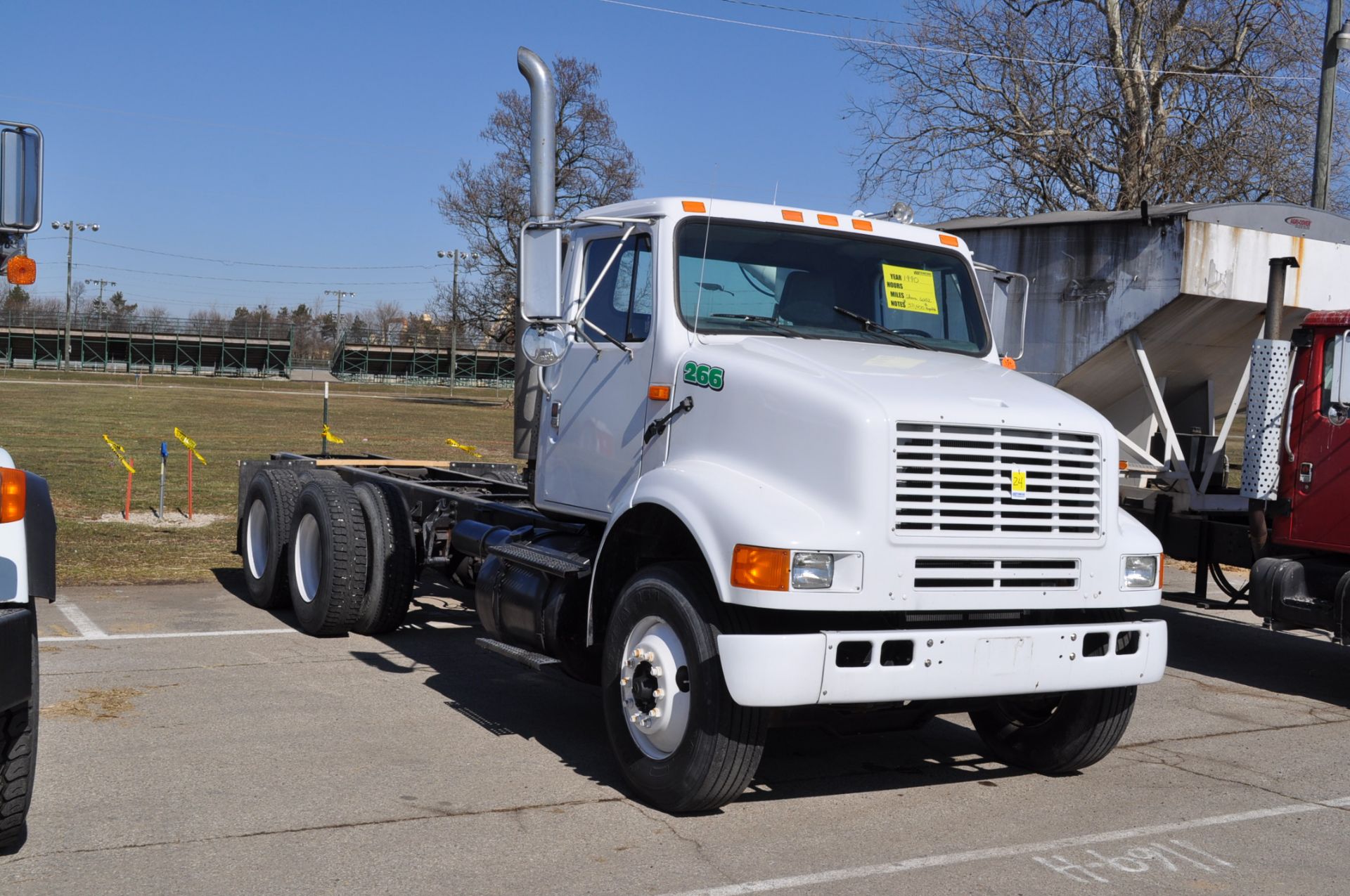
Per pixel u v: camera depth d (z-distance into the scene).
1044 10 27.41
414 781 5.60
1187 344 9.51
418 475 10.56
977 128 27.62
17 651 4.03
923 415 4.97
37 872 4.39
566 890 4.39
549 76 7.62
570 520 6.75
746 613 5.11
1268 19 25.33
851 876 4.62
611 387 6.14
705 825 5.18
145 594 10.35
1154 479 9.88
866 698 4.85
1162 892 4.57
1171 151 25.97
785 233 6.16
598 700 7.37
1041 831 5.26
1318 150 17.64
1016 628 5.14
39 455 21.80
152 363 88.62
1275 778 6.23
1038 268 9.79
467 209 51.78
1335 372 7.75
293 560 9.11
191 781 5.48
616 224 6.14
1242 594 9.49
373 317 132.75
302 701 6.99
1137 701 8.02
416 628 9.33
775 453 5.16
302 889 4.31
